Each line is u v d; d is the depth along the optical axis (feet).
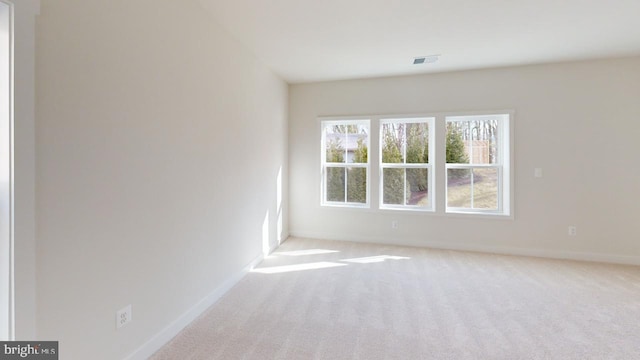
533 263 11.66
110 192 5.12
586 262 11.80
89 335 4.77
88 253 4.75
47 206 4.13
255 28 9.00
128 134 5.48
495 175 13.28
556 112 12.18
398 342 6.55
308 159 15.28
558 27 9.06
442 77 13.41
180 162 6.95
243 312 7.86
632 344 6.43
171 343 6.48
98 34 4.85
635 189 11.53
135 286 5.69
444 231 13.65
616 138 11.64
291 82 14.96
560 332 6.91
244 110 10.35
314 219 15.37
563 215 12.25
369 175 14.61
